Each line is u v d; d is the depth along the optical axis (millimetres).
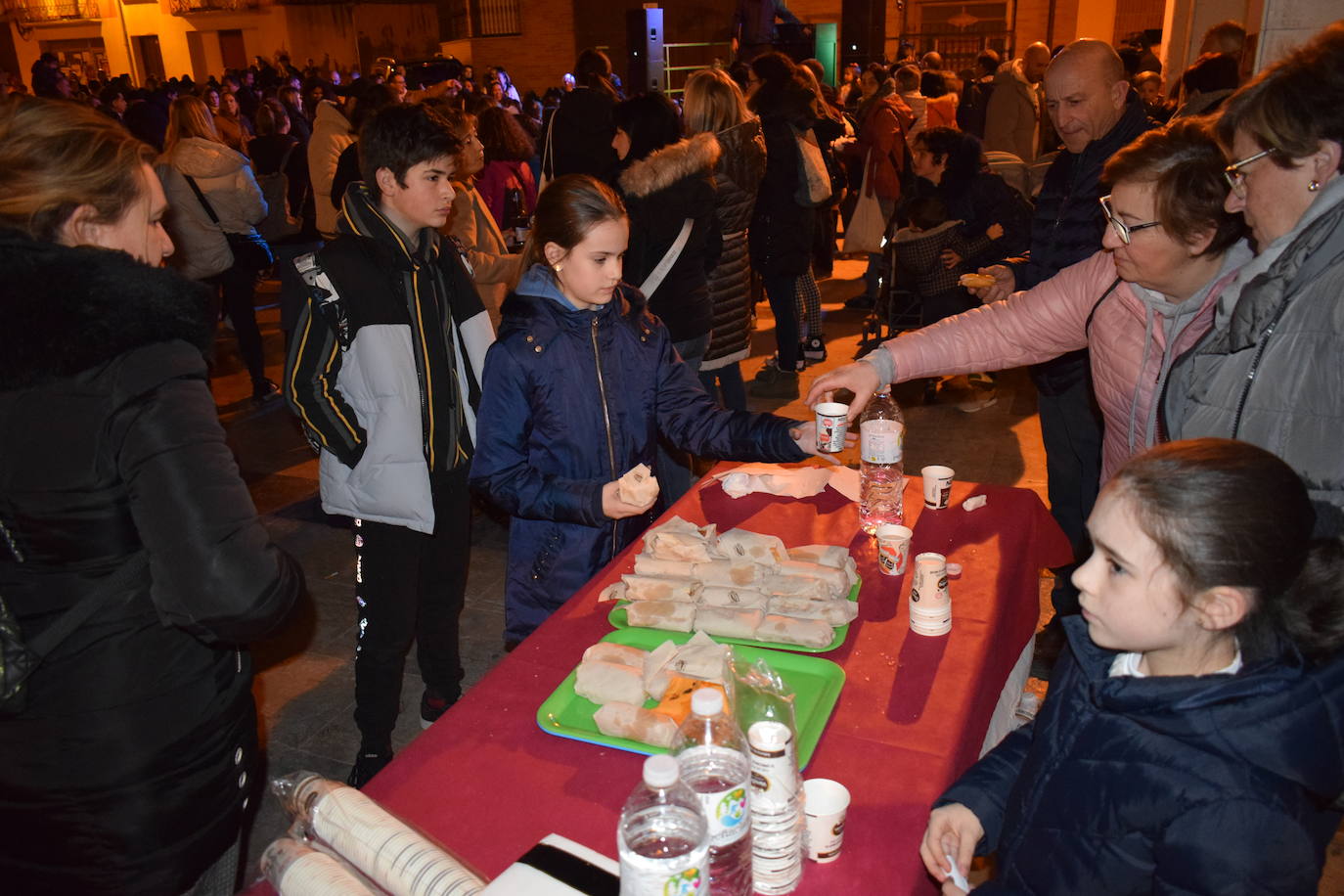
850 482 2393
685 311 3631
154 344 1279
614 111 3797
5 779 1312
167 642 1344
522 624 2254
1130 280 1895
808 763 1408
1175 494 1032
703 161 3416
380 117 2188
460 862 1157
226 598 1269
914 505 2336
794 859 1185
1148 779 1082
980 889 1254
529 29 19672
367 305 2234
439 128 2188
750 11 11289
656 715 1442
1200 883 1037
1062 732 1231
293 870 1173
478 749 1470
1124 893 1130
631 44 11039
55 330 1188
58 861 1359
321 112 4816
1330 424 1448
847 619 1747
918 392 5438
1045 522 2357
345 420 2270
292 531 4191
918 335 2389
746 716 1447
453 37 21922
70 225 1304
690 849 1036
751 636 1698
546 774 1412
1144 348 1985
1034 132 8023
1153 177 1734
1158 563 1055
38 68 14750
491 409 2131
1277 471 1037
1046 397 3199
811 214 5305
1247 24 6586
